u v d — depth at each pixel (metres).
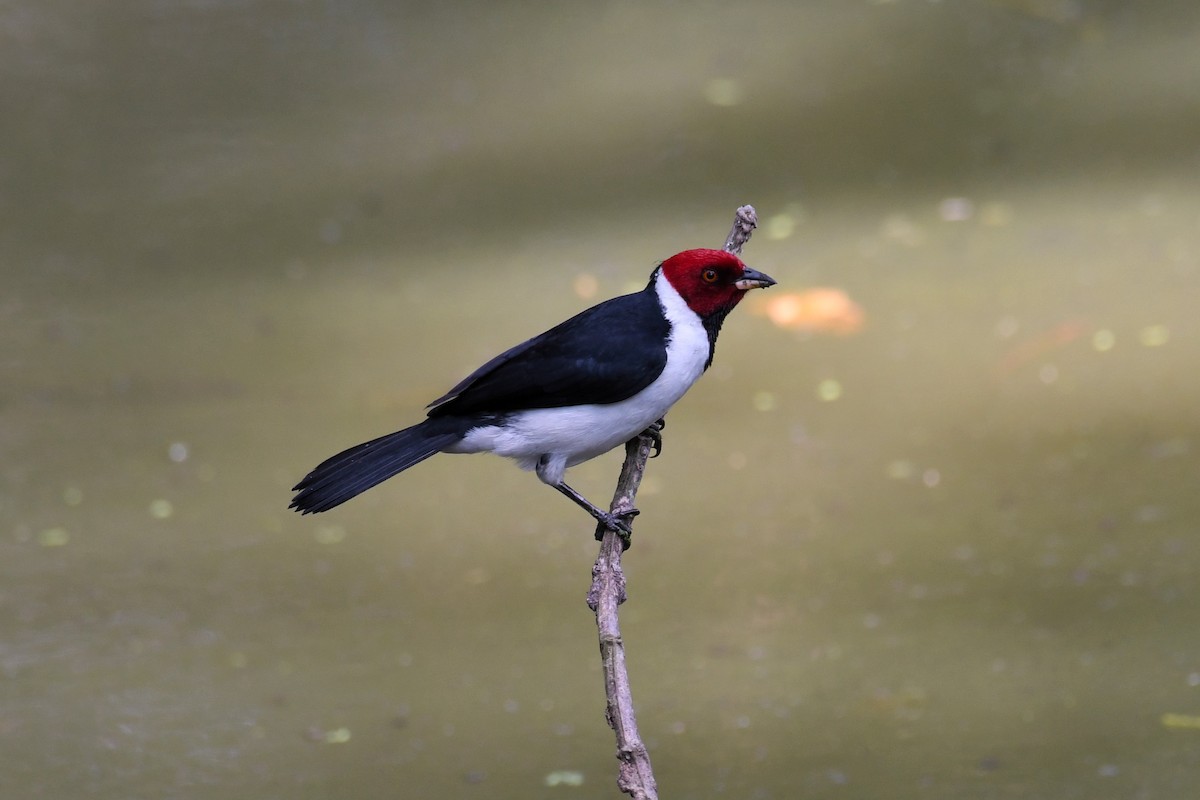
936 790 8.67
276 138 20.78
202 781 9.16
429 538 12.02
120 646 10.60
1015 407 13.39
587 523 12.16
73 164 20.38
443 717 9.71
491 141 20.20
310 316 16.08
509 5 24.48
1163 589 10.53
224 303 16.48
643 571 11.27
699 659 10.13
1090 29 21.66
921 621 10.39
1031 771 8.86
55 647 10.60
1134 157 18.17
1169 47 20.80
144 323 16.12
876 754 9.12
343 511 12.57
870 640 10.22
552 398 7.48
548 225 17.92
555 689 9.98
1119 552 11.02
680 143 19.56
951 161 18.61
